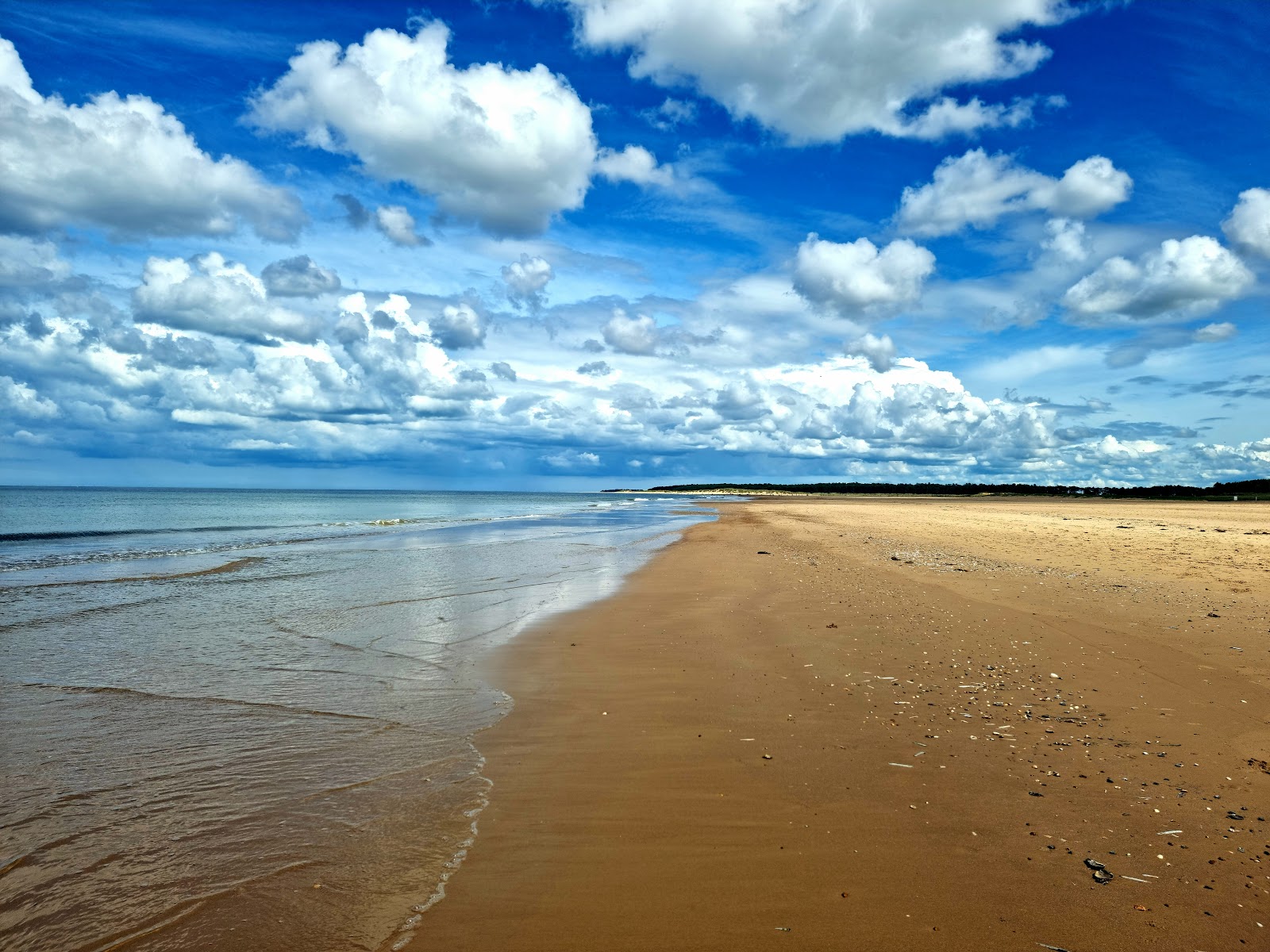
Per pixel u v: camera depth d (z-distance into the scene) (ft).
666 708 23.34
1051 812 15.42
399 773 18.21
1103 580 47.11
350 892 12.82
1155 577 48.32
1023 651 29.09
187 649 32.09
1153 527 99.09
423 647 32.55
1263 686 23.56
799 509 209.46
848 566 59.16
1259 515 138.31
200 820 15.66
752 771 18.03
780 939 11.30
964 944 11.07
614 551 78.28
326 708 23.61
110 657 30.60
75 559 70.59
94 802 16.52
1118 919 11.60
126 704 24.09
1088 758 18.26
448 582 53.72
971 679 25.58
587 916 12.00
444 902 12.46
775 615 38.70
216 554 76.59
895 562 60.64
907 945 11.08
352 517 176.35
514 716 22.71
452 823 15.44
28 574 58.08
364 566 63.82
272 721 22.30
